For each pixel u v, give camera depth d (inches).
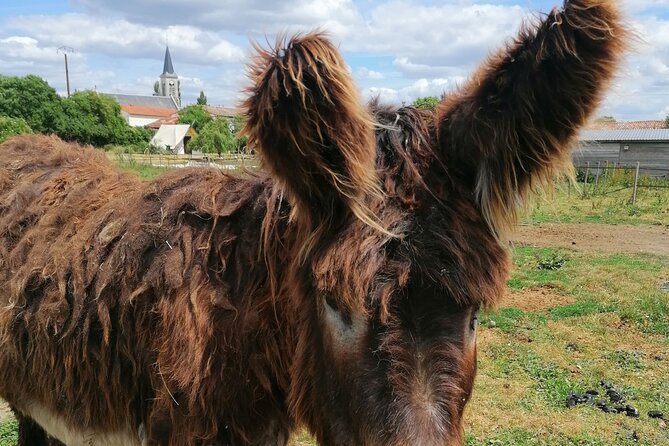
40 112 1026.7
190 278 51.0
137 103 2393.0
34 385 63.2
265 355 49.4
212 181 56.9
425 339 38.4
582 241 283.7
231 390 49.5
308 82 35.6
